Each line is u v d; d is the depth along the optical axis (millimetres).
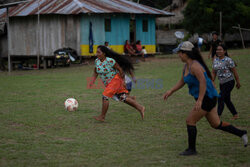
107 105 11727
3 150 8484
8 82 24141
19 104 15273
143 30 44531
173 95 17375
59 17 38094
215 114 8078
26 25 40156
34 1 42531
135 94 17953
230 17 62500
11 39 41781
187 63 7953
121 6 42094
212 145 8867
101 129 10781
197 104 7586
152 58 43500
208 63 32062
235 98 15836
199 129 10625
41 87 21094
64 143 9133
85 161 7625
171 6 83938
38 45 37875
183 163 7418
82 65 37906
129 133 10242
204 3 63844
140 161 7598
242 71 25844
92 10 36594
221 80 11984
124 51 40750
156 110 13789
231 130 8164
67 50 36875
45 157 7934
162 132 10328
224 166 7211
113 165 7336
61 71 32750
